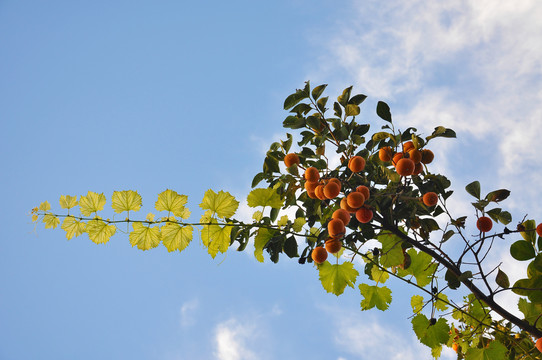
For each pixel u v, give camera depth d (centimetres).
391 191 276
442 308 340
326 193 250
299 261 295
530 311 302
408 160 250
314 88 286
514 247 284
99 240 307
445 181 272
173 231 299
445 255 277
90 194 311
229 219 300
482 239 267
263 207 298
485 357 297
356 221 281
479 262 269
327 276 302
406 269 322
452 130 263
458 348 354
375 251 287
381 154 275
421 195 272
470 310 341
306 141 304
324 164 285
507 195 266
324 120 289
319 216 285
